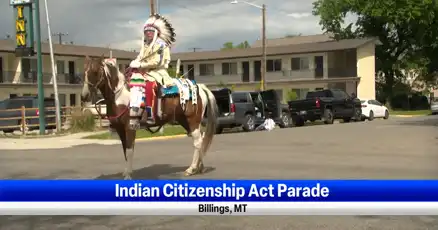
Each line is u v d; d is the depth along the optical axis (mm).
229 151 14938
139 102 8859
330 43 57531
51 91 50062
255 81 59531
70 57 52094
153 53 9344
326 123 31000
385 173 10180
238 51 62156
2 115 26625
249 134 22312
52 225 6590
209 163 12141
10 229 6426
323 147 15656
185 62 62219
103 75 8625
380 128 24016
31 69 49656
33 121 26719
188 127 10219
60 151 16438
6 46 46969
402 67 57062
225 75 61375
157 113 9344
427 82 67188
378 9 50500
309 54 56312
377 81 61344
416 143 16250
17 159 13984
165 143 18922
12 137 22422
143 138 21500
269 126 25828
